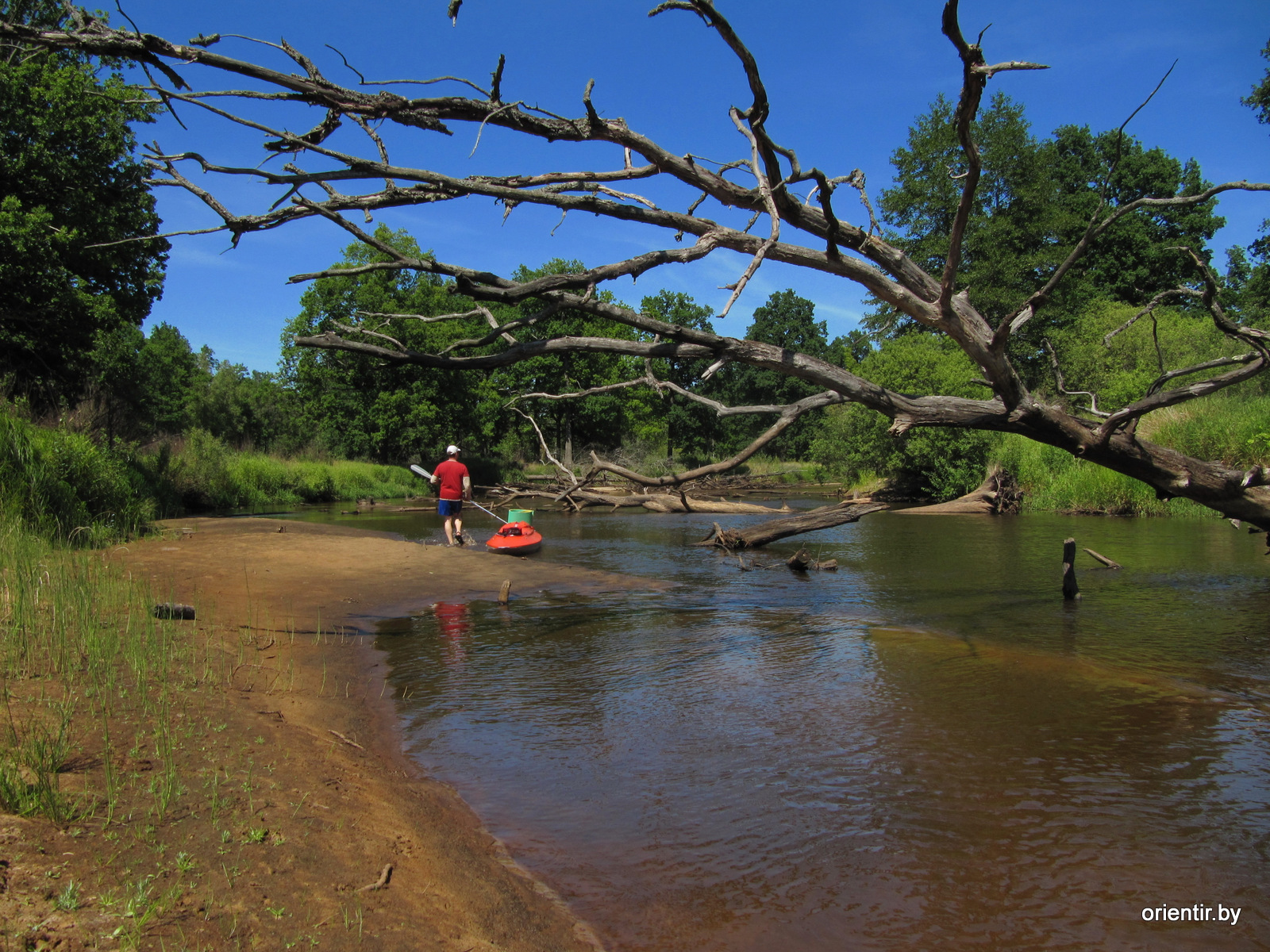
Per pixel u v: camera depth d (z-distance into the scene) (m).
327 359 40.19
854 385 7.17
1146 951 2.71
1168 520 17.88
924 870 3.25
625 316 6.87
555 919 2.83
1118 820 3.66
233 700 4.56
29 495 9.80
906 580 10.54
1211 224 43.09
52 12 16.67
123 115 17.59
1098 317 29.50
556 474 35.06
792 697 5.50
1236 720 4.95
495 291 6.55
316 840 2.97
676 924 2.84
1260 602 8.67
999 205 38.97
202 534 13.02
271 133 5.52
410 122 5.94
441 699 5.46
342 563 10.62
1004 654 6.54
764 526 14.49
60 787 2.86
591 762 4.37
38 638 4.68
